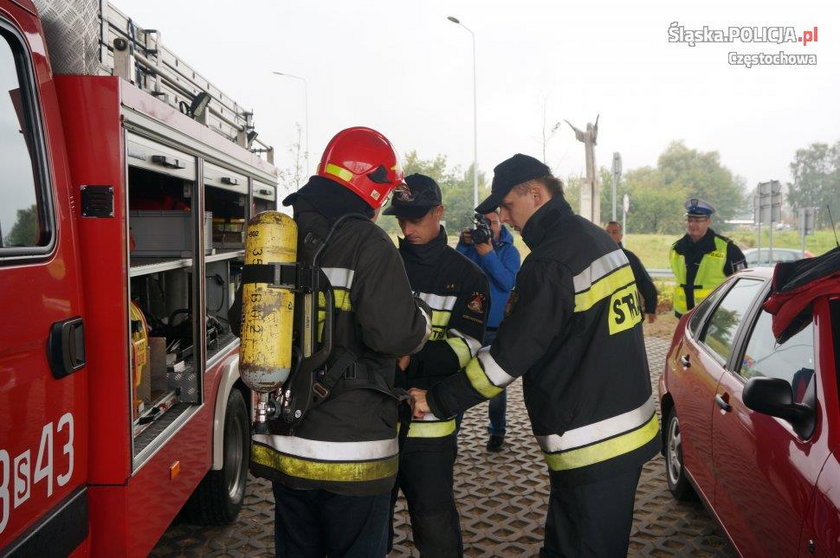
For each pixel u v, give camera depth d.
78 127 2.10
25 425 1.71
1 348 1.60
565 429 2.30
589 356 2.29
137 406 2.54
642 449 2.31
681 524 3.91
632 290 2.39
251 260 1.95
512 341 2.26
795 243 42.91
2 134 1.73
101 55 2.60
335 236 2.07
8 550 1.62
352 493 2.01
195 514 3.69
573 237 2.31
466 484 4.51
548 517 2.42
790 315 2.51
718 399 3.26
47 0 2.02
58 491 1.91
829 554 2.00
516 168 2.44
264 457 2.15
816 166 67.06
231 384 3.55
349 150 2.16
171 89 3.68
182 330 3.46
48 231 1.90
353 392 2.04
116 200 2.11
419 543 2.70
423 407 2.43
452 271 2.79
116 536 2.16
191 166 2.93
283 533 2.21
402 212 2.68
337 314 2.05
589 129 12.80
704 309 4.25
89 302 2.12
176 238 3.00
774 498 2.48
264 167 4.54
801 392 2.56
